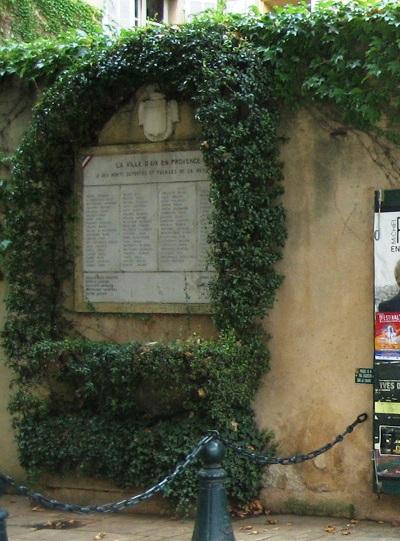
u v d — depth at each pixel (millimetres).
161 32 7473
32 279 8047
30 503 7848
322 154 7258
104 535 6578
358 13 7031
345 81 7102
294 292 7309
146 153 7809
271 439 7293
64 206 8172
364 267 7086
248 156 7082
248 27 7480
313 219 7270
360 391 7055
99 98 7789
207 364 6867
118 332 7918
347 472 7062
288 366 7301
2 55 8484
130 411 7535
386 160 7039
